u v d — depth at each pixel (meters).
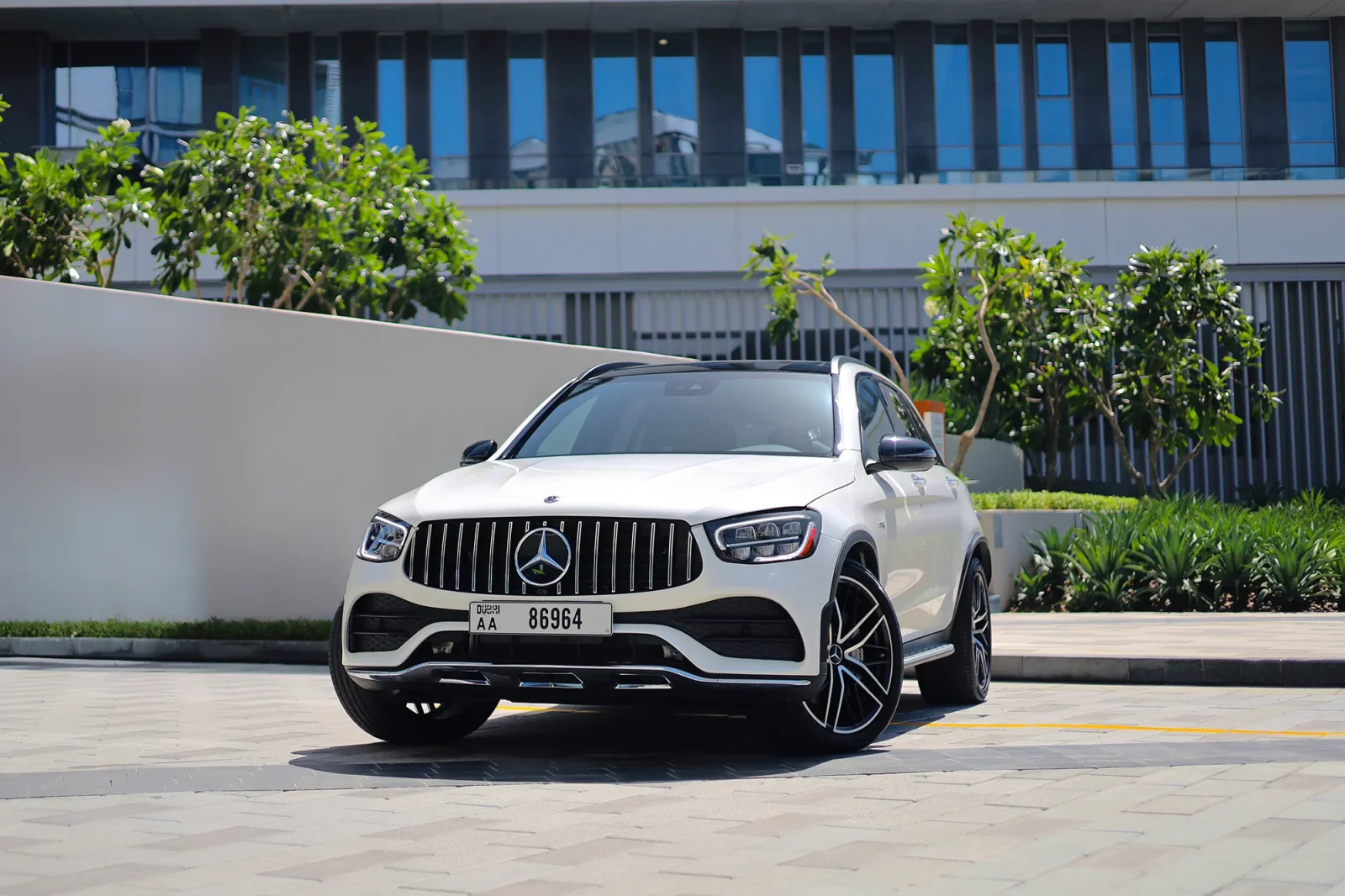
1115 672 7.97
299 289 15.64
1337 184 23.53
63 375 11.27
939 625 6.40
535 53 24.91
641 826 3.80
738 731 6.02
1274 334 23.61
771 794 4.29
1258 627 10.43
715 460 5.39
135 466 11.15
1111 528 13.38
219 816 4.02
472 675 4.88
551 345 11.38
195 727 6.20
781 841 3.57
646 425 5.96
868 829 3.72
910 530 5.93
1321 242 23.52
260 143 15.06
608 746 5.55
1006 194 23.39
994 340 18.48
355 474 11.05
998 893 2.99
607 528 4.80
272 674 9.00
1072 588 13.17
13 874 3.29
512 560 4.84
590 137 24.81
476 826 3.84
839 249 23.33
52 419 11.26
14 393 11.28
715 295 23.38
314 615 10.95
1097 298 18.98
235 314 11.17
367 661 5.06
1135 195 23.44
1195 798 4.06
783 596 4.74
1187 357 18.70
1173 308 18.36
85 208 14.98
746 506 4.85
